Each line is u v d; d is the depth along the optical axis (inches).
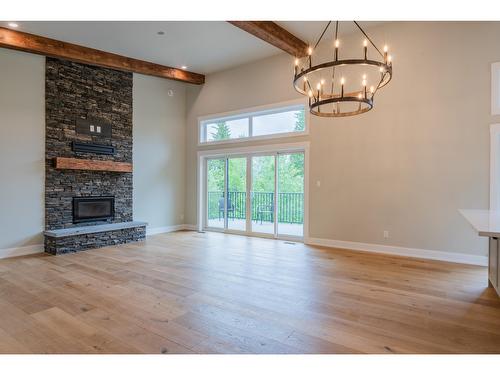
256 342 91.2
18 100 200.8
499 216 120.9
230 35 207.6
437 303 119.7
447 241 181.8
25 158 203.8
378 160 203.5
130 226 239.6
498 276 118.5
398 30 194.4
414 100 190.4
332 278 150.1
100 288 135.9
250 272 160.1
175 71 273.7
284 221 253.8
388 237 200.5
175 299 123.7
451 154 179.9
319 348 88.0
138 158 269.9
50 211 214.1
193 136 304.8
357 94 128.7
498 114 167.2
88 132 234.2
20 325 101.8
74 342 91.3
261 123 262.8
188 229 307.0
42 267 169.5
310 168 231.5
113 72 250.7
